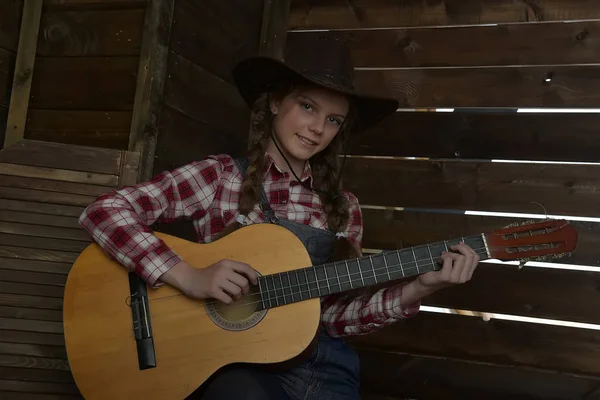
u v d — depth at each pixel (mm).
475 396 3154
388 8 3502
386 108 2062
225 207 2008
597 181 3156
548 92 3266
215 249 1885
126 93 2752
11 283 2477
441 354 3219
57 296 2498
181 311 1811
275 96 2066
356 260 1853
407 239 3318
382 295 1946
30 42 2877
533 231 1851
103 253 1877
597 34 3240
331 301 2041
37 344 2461
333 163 2143
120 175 2609
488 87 3334
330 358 1891
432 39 3428
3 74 2883
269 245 1887
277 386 1765
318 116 1966
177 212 1987
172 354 1782
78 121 2801
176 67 2881
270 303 1818
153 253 1809
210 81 3146
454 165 3322
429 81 3406
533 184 3221
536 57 3299
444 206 3312
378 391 3254
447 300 3232
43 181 2561
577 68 3246
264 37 3570
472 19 3395
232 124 3361
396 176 3375
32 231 2521
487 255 1844
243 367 1764
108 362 1782
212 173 2021
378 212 3369
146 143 2682
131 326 1805
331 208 2078
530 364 3133
